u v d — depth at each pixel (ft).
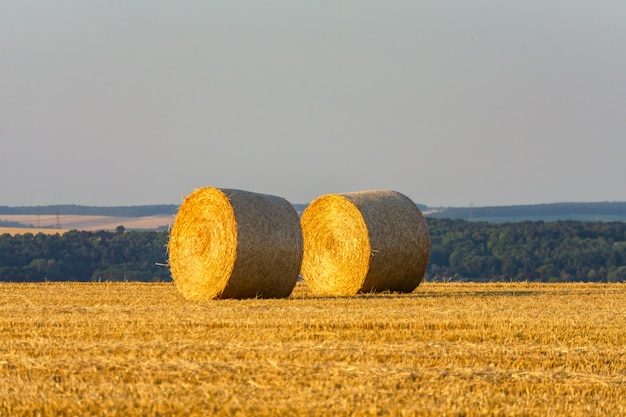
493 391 74.59
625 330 103.09
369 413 67.05
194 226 149.38
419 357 85.92
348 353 87.20
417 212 159.53
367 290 156.76
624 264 351.25
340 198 158.81
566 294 154.30
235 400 69.31
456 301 136.87
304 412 67.05
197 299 147.64
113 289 167.94
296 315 114.32
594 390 75.72
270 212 147.74
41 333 99.45
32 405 68.13
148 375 77.51
